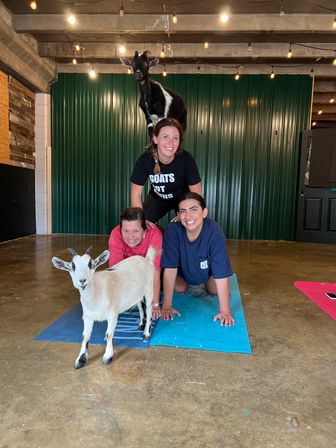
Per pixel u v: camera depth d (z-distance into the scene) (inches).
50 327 87.0
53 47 243.3
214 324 90.2
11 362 69.3
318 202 264.2
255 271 159.3
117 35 229.3
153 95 133.0
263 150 272.2
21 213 253.4
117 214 282.7
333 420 53.1
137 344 77.8
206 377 64.7
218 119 271.0
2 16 196.4
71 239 249.9
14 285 127.0
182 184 106.5
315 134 259.4
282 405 56.6
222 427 50.9
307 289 127.9
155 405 55.8
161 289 120.6
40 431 49.6
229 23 204.7
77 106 275.6
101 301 65.0
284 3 191.2
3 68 210.8
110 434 49.1
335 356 74.9
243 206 277.7
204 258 95.3
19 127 241.8
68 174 282.0
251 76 266.5
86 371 66.0
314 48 238.4
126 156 277.4
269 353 75.6
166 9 200.5
